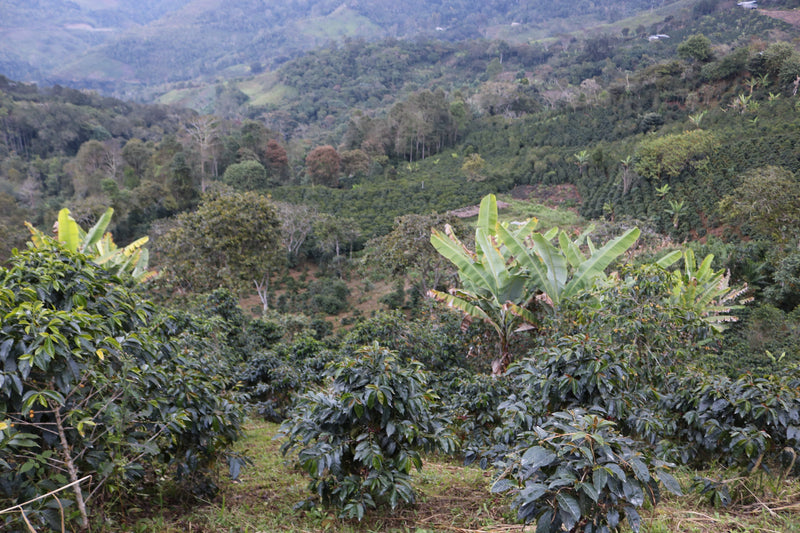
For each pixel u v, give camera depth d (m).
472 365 9.05
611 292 6.62
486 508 3.54
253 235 19.69
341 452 3.15
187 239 19.52
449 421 3.73
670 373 5.14
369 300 28.81
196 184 51.91
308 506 3.45
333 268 34.41
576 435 2.18
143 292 10.77
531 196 47.19
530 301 8.63
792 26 108.06
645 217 32.91
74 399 2.68
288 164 66.62
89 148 56.41
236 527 3.16
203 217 19.42
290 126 114.38
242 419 3.75
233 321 11.68
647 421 3.63
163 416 3.14
